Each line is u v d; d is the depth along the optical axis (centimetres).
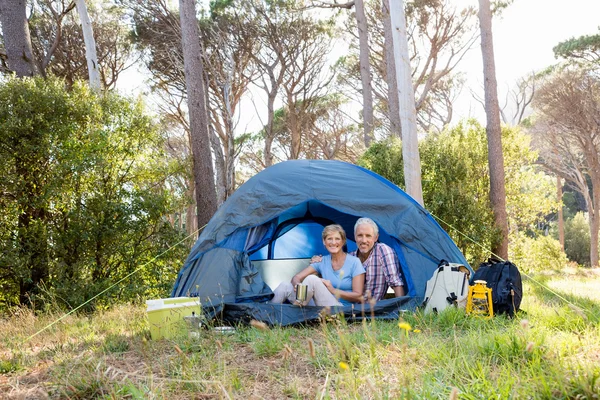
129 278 831
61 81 839
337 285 450
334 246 450
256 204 506
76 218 789
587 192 2214
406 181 887
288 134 1941
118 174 862
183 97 1595
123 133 854
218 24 1555
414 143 884
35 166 774
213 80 1486
